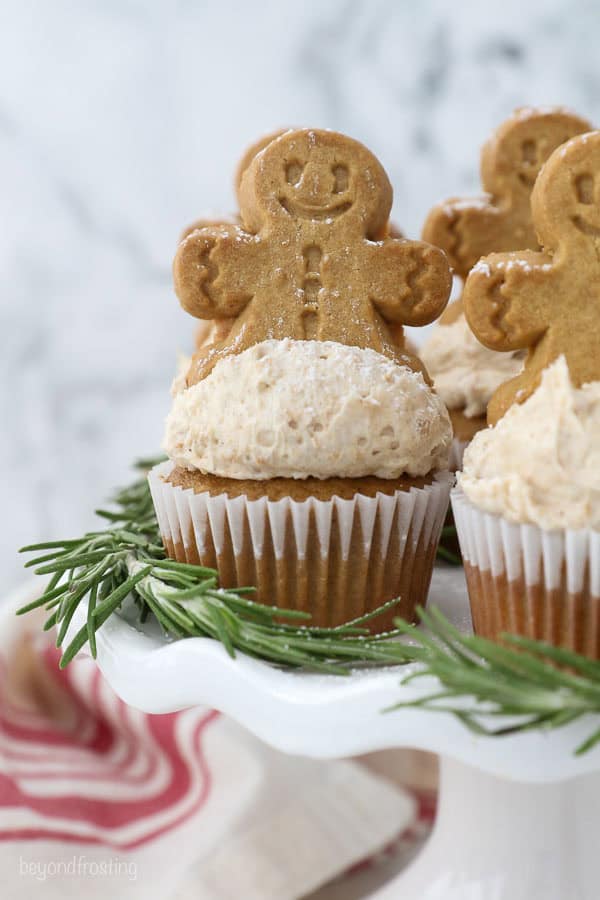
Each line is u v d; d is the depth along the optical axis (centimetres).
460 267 49
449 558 47
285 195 42
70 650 40
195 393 42
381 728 37
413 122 76
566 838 43
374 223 43
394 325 43
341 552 42
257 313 42
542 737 36
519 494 39
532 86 75
